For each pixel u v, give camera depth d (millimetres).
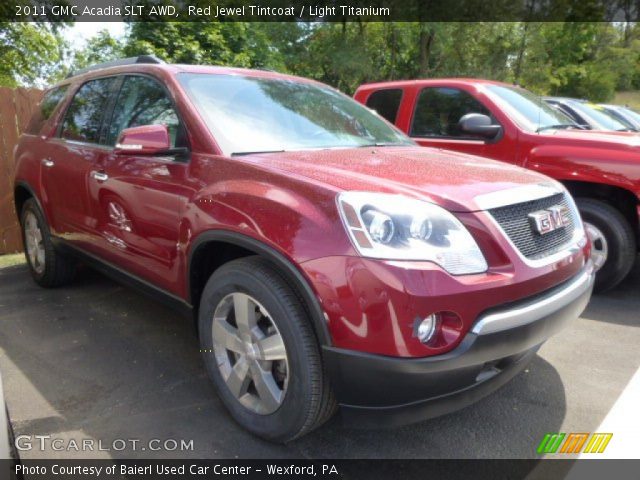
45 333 3578
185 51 8609
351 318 1920
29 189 4211
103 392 2824
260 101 3096
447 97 5254
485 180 2391
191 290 2654
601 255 4234
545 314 2143
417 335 1881
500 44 17562
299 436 2264
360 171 2363
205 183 2525
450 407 2100
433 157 2910
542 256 2291
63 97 4145
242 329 2340
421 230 1969
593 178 4125
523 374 3016
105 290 4441
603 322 3791
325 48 15867
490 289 1981
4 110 5531
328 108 3443
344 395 2041
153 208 2820
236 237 2264
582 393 2811
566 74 22656
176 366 3119
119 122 3318
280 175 2283
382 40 16812
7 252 5719
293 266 2051
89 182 3412
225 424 2525
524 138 4562
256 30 10711
